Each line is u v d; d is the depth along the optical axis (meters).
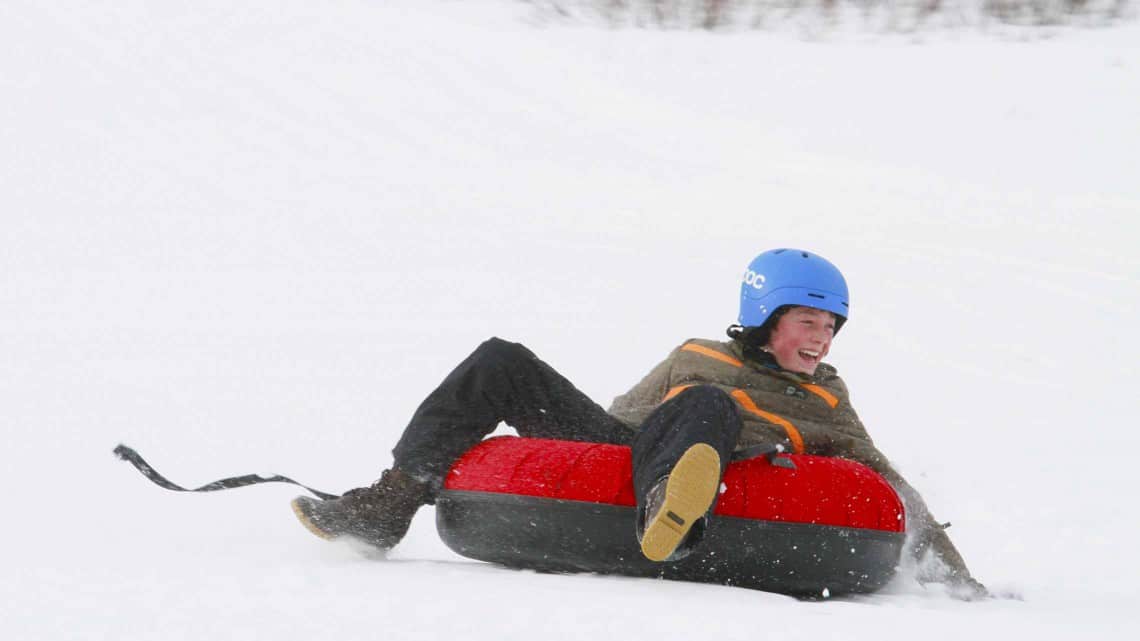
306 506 11.74
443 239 31.80
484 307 26.58
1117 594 12.84
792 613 9.35
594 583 10.27
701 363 12.09
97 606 8.64
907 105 47.81
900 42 55.84
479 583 9.88
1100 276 30.72
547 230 32.88
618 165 39.53
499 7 59.50
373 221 33.12
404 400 20.81
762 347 12.12
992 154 43.06
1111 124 45.78
